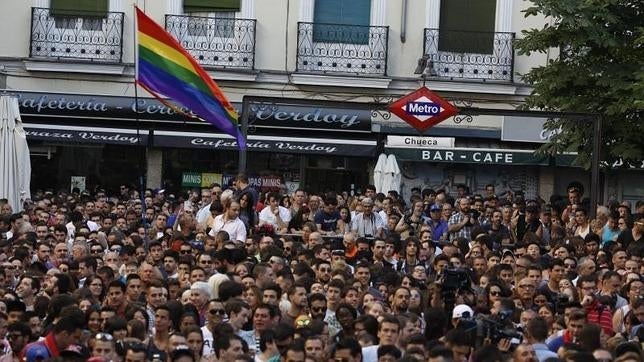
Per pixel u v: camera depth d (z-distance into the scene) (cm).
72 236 3089
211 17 4594
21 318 1998
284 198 3409
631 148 3481
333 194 3209
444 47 4600
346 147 4478
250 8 4622
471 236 3005
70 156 4553
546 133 4503
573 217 3127
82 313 1891
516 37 4569
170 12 4600
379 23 4628
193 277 2319
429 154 4459
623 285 2403
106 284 2336
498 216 3128
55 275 2289
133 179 4550
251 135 4491
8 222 3009
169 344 1884
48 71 4562
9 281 2395
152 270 2280
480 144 4550
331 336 2031
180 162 4547
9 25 4566
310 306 2136
